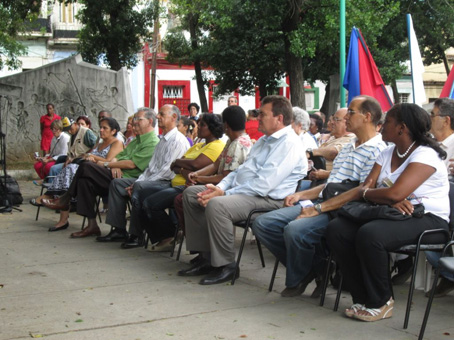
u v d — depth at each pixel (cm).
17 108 1589
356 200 452
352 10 1495
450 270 373
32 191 1280
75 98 1608
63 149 1052
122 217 720
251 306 465
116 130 818
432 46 2369
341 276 450
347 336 398
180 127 943
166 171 684
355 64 823
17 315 442
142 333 404
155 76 2973
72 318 435
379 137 496
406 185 415
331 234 432
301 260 477
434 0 2092
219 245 528
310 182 603
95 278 553
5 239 745
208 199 539
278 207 537
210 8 1898
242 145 595
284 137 538
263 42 2172
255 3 1652
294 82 1678
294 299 484
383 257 415
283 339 393
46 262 619
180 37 2417
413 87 818
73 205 941
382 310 430
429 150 426
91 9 1947
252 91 2377
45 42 3184
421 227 419
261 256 599
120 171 731
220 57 2205
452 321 429
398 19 2114
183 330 409
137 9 2267
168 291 508
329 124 711
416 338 394
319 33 1563
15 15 1873
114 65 2052
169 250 673
